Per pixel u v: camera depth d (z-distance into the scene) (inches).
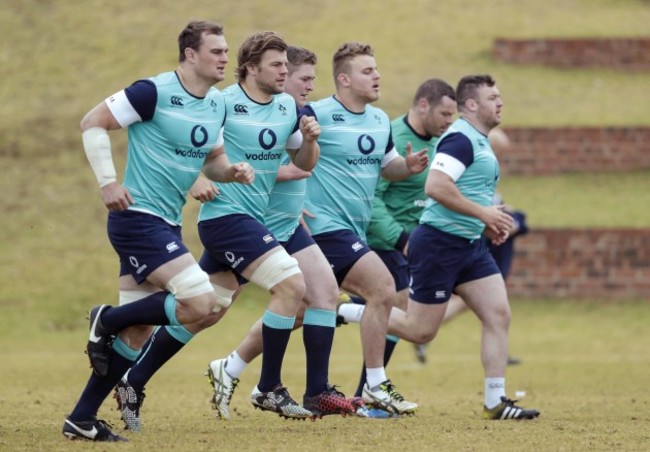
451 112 1343.5
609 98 3831.2
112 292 2755.9
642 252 2908.5
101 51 4062.5
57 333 2524.6
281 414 1050.1
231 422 1130.0
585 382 1747.0
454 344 2454.5
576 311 2810.0
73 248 2945.4
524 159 3427.7
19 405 1317.7
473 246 1206.9
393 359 2214.6
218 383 1160.8
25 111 3668.8
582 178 3383.4
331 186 1176.8
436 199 1172.5
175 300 914.1
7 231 3014.3
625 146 3430.1
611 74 4050.2
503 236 1181.1
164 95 936.9
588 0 4650.6
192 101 950.4
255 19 4284.0
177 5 4419.3
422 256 1211.9
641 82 4005.9
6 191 3196.4
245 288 2802.7
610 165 3437.5
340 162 1176.2
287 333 1039.6
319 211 1173.7
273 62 1055.0
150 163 937.5
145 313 913.5
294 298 1033.5
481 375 1908.2
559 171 3425.2
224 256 1049.5
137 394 1042.7
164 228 936.3
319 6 4451.3
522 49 4062.5
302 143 1091.9
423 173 1363.2
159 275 918.4
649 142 3435.0
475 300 1206.9
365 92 1173.7
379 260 1170.0
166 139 940.6
